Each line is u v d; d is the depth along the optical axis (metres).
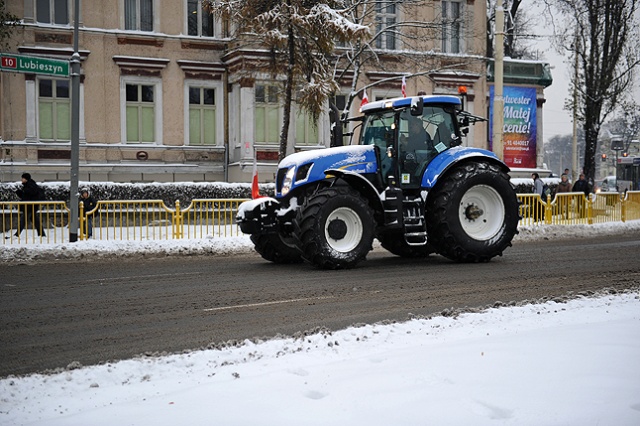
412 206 13.01
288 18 20.53
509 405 4.84
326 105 29.06
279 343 6.84
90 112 26.62
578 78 37.44
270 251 13.75
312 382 5.42
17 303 9.51
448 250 13.16
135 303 9.44
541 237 19.86
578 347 6.30
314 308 8.91
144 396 5.38
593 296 9.26
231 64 28.05
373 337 7.05
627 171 47.41
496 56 20.92
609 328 7.07
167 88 27.80
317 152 12.96
